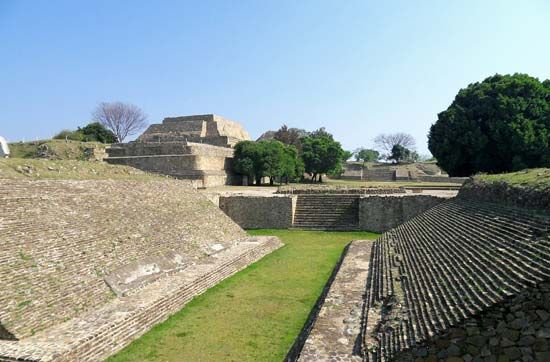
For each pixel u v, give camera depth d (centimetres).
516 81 3912
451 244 1187
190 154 3891
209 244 1814
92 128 5944
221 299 1296
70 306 991
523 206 1135
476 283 787
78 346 823
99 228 1354
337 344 820
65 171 1681
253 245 1964
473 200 1661
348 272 1380
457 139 4034
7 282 919
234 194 3008
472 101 4116
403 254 1396
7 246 1008
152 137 5547
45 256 1066
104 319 972
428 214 1975
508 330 627
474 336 642
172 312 1170
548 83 4166
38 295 948
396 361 679
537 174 1370
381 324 852
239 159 4450
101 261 1209
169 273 1402
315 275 1588
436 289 891
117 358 894
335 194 3052
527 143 3662
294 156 5069
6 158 1555
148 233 1543
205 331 1050
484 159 4047
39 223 1167
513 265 764
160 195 1967
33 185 1359
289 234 2572
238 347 959
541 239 819
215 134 5553
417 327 740
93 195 1543
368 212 2658
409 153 9019
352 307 1041
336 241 2336
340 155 5775
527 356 616
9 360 758
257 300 1290
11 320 852
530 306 620
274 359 901
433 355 659
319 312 1012
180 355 916
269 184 4719
